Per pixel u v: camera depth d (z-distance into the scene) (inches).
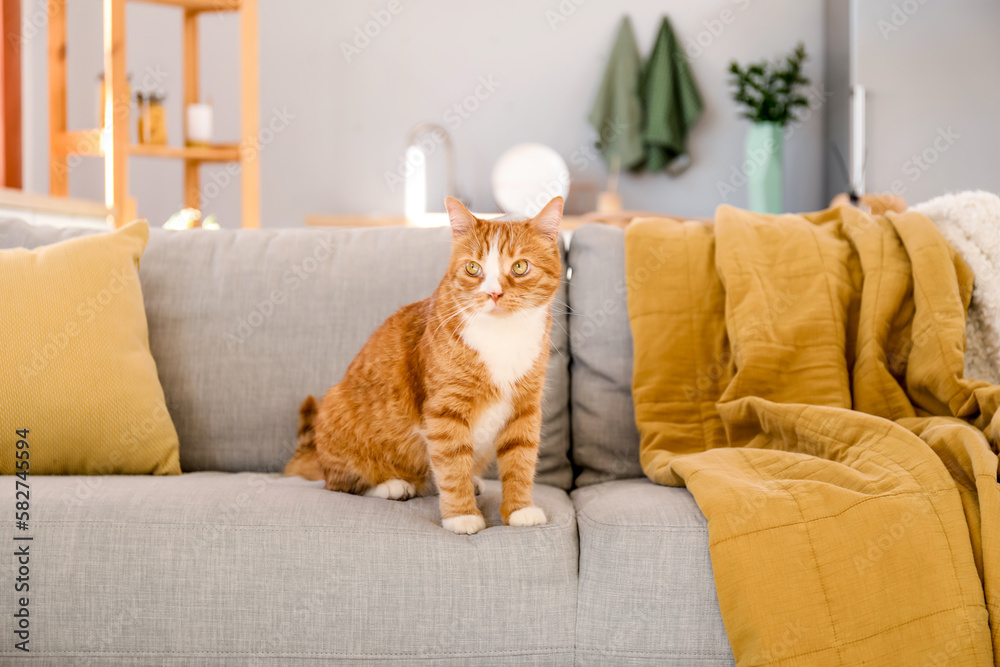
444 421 47.4
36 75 160.6
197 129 126.3
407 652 41.1
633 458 59.7
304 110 169.6
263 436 60.4
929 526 39.1
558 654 41.3
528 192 163.9
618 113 162.2
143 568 41.6
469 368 47.8
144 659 41.3
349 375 52.5
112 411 52.6
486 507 50.3
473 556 41.8
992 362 55.2
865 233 59.7
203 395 60.5
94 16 161.8
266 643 41.3
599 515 43.8
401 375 50.5
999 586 37.7
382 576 41.5
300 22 168.1
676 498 44.9
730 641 38.6
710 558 40.2
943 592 37.7
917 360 53.2
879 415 53.1
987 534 38.8
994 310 54.7
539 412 51.0
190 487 46.9
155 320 61.6
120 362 53.8
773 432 50.8
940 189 134.4
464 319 48.7
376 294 62.1
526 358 49.4
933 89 133.5
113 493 45.0
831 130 155.3
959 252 57.2
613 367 60.7
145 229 60.7
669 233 62.9
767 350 54.5
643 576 40.8
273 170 170.4
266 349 61.1
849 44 139.3
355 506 45.1
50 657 41.2
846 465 44.3
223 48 165.9
